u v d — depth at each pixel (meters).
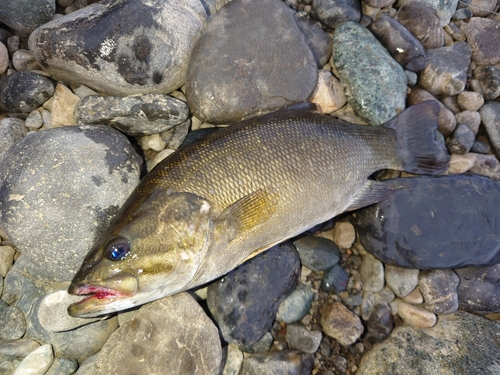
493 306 0.37
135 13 0.33
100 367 0.29
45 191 0.31
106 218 0.32
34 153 0.32
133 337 0.30
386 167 0.37
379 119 0.38
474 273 0.37
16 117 0.37
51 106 0.37
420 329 0.36
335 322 0.35
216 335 0.32
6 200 0.31
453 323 0.36
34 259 0.32
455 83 0.41
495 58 0.42
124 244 0.27
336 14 0.40
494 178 0.40
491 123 0.41
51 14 0.38
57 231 0.31
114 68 0.34
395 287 0.37
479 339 0.36
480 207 0.36
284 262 0.35
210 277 0.31
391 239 0.36
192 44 0.36
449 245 0.36
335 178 0.33
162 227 0.28
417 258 0.36
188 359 0.30
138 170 0.34
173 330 0.31
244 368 0.34
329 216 0.34
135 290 0.27
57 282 0.33
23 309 0.33
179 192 0.28
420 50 0.40
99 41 0.33
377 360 0.35
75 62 0.33
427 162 0.37
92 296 0.28
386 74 0.38
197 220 0.28
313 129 0.33
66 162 0.32
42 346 0.32
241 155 0.30
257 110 0.36
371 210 0.37
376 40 0.40
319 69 0.40
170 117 0.36
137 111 0.35
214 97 0.35
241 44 0.36
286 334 0.36
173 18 0.35
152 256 0.27
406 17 0.42
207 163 0.29
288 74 0.36
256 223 0.30
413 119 0.37
